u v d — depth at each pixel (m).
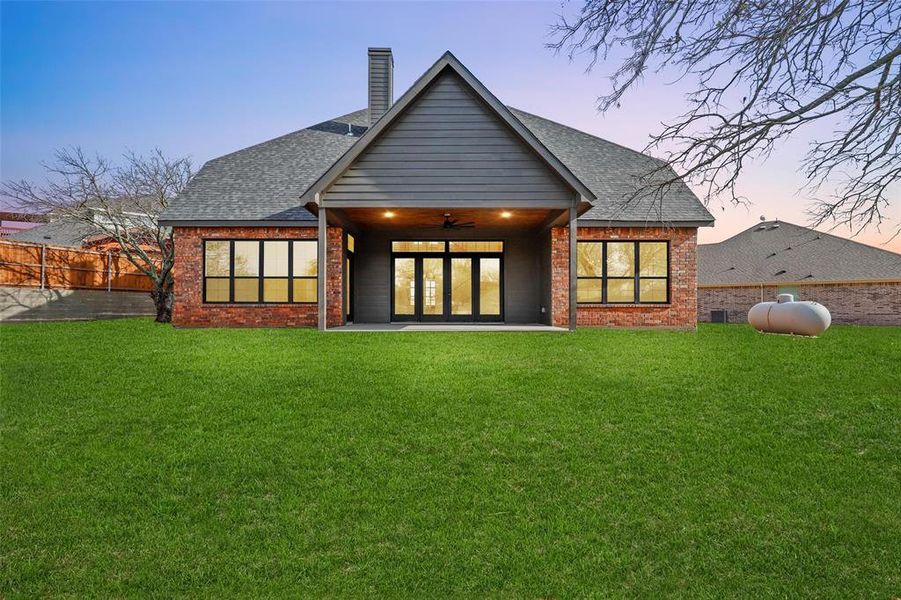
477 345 10.60
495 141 13.15
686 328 15.86
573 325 13.33
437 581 2.81
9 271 16.89
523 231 17.73
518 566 2.94
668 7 4.49
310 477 4.12
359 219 15.95
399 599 2.66
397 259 17.86
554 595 2.70
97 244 23.34
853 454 4.58
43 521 3.41
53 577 2.82
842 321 23.70
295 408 5.91
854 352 9.71
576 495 3.80
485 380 7.20
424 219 15.94
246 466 4.30
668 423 5.36
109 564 2.95
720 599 2.65
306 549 3.11
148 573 2.86
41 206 19.95
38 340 11.34
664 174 8.16
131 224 20.64
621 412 5.71
